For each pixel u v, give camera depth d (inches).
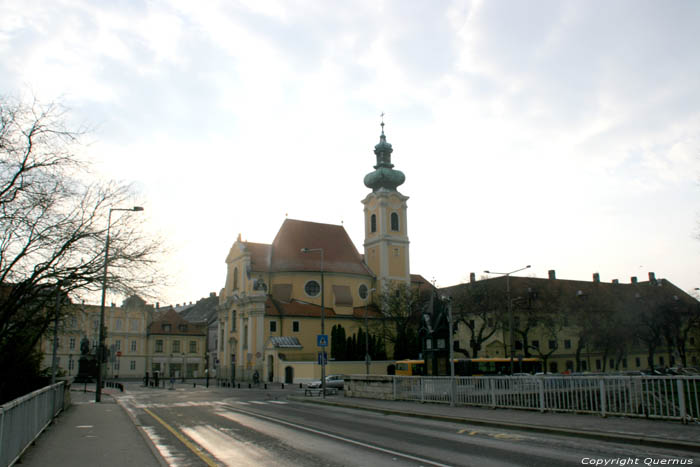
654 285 4018.2
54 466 452.4
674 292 3976.4
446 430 694.5
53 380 1248.8
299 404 1232.2
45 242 896.9
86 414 951.0
